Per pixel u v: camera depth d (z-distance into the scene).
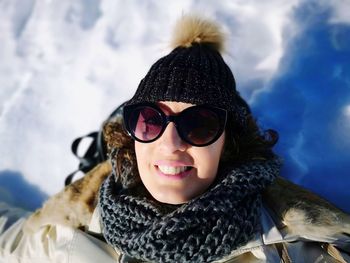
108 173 0.57
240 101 0.55
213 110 0.43
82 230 0.55
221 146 0.46
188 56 0.46
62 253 0.54
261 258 0.47
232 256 0.48
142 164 0.47
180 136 0.43
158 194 0.47
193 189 0.46
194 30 0.49
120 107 0.63
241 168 0.48
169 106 0.44
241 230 0.45
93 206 0.55
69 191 0.57
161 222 0.45
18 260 0.58
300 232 0.46
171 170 0.45
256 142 0.50
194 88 0.43
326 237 0.46
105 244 0.53
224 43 0.51
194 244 0.44
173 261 0.45
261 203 0.49
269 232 0.47
